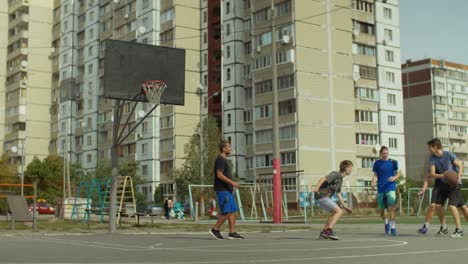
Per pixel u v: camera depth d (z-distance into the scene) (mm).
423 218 30359
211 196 45188
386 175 14977
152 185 71938
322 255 9523
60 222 25844
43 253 10094
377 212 41906
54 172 72688
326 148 61875
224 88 68750
